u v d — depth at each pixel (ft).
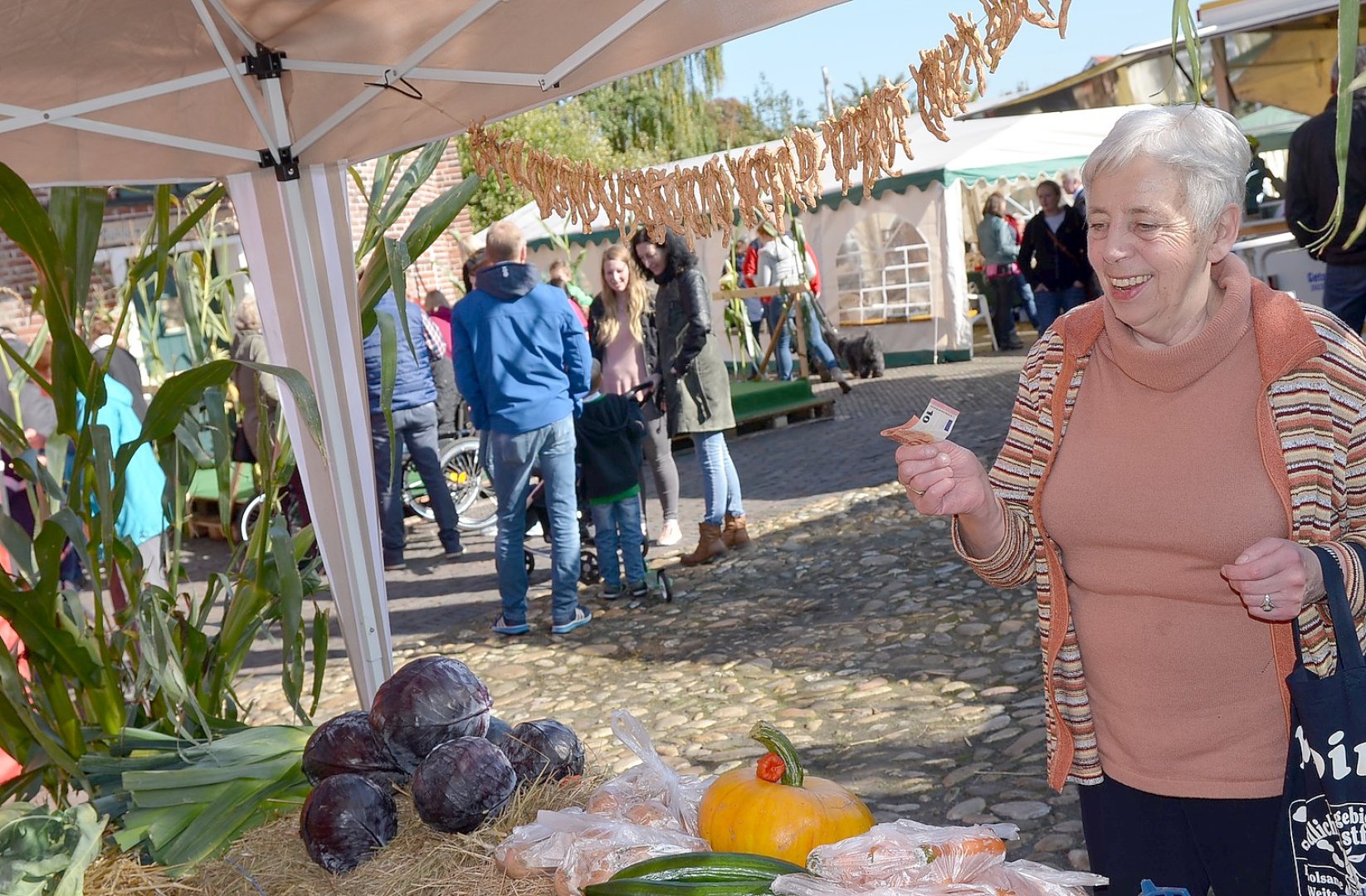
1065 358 6.15
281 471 10.76
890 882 5.28
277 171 9.84
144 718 10.63
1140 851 6.14
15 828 7.57
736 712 16.07
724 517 25.17
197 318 12.69
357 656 10.77
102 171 9.61
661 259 23.29
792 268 47.11
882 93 6.35
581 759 8.00
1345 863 5.28
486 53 8.93
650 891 5.53
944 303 53.67
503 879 6.58
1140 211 5.30
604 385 24.81
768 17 8.13
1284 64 25.90
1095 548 6.06
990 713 14.44
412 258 10.05
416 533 32.55
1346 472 5.46
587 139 91.40
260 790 8.29
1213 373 5.67
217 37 8.75
